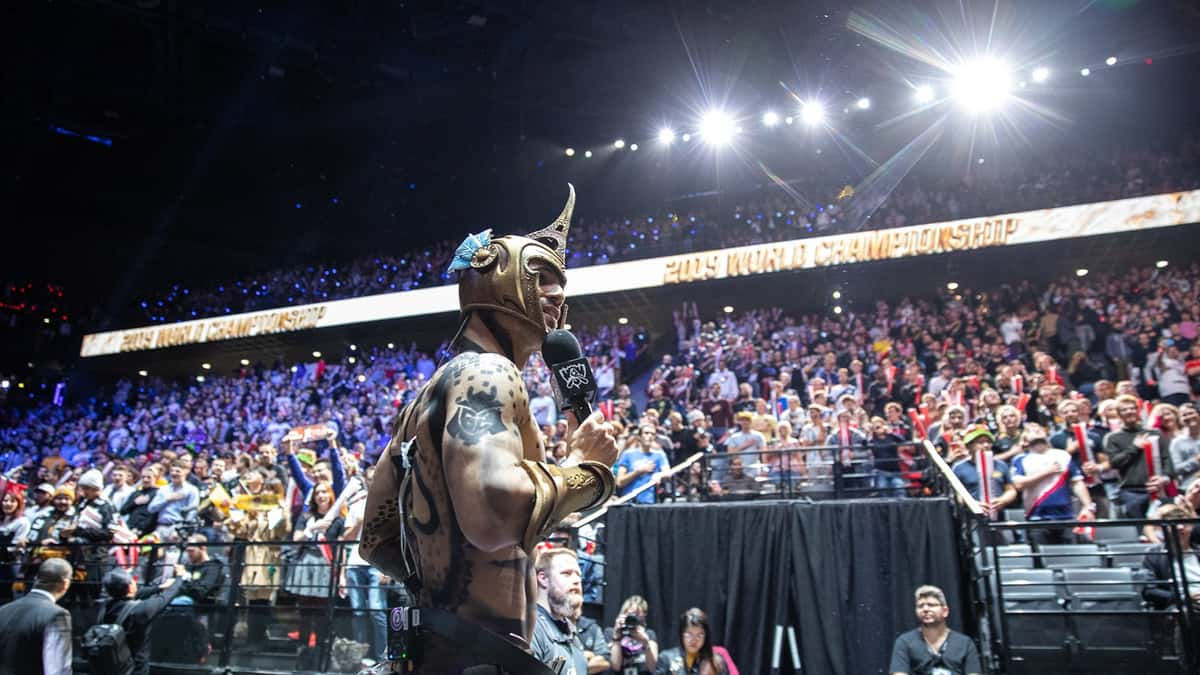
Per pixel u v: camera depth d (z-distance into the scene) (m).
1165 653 5.29
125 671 5.40
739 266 20.62
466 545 1.57
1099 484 7.16
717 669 5.44
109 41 21.11
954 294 19.14
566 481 1.51
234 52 22.05
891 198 20.67
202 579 6.93
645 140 25.31
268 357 26.94
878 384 13.99
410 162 26.89
